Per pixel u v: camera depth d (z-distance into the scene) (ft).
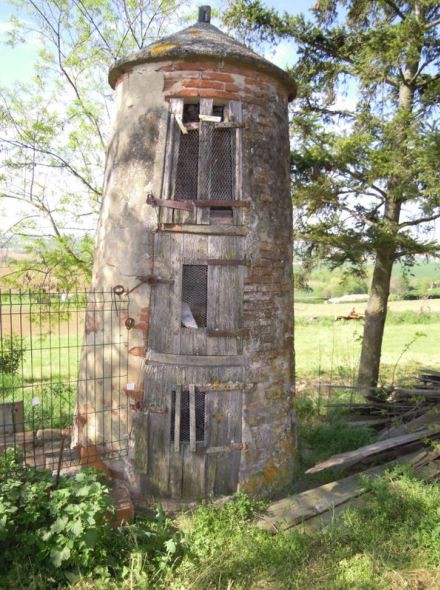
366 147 28.78
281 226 18.16
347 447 21.84
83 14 34.60
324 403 28.55
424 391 24.64
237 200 16.69
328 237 30.76
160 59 16.66
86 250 33.06
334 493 17.22
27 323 35.37
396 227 30.76
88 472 14.33
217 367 16.57
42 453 18.35
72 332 50.83
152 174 16.70
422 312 80.33
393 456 20.88
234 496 16.62
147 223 16.62
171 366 16.46
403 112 27.91
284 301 18.39
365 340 34.09
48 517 13.06
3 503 12.44
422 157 25.81
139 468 16.56
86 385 17.95
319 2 31.68
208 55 16.31
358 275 34.71
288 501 16.70
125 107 17.66
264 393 17.40
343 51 31.60
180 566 13.46
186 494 16.60
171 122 16.62
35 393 28.96
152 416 16.55
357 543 14.73
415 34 27.96
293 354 19.27
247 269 16.87
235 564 13.50
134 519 15.38
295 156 30.76
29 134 32.73
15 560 12.67
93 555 12.98
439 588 12.92
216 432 16.61
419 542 14.64
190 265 16.70
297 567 13.50
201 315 17.08
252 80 17.19
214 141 17.17
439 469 18.65
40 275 32.71
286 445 18.48
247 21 31.17
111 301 16.98
